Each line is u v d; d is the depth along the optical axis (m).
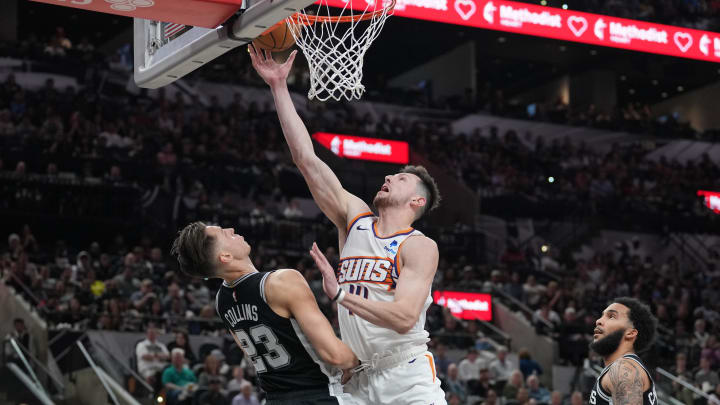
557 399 11.42
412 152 20.41
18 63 17.44
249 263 3.37
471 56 24.39
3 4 20.28
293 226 16.89
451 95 24.73
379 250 3.25
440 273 16.03
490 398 11.20
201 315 12.36
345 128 19.86
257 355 3.31
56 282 12.85
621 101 28.64
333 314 12.89
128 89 18.14
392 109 21.66
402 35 23.91
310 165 3.50
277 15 3.23
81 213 15.77
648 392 3.79
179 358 10.30
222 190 17.27
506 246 19.92
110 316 11.70
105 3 3.41
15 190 15.41
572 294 16.19
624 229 20.92
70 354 10.49
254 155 18.20
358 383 3.33
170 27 3.88
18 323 10.91
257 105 19.61
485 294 15.38
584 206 20.86
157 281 13.45
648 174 22.44
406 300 3.02
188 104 18.91
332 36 3.76
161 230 16.16
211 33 3.55
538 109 23.77
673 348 14.18
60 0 3.45
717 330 15.62
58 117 16.73
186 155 17.23
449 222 20.38
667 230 21.08
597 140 23.03
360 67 3.74
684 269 20.88
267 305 3.21
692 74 25.77
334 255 15.30
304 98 20.25
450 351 13.10
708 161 23.11
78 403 10.19
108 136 16.98
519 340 14.79
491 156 21.56
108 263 13.64
